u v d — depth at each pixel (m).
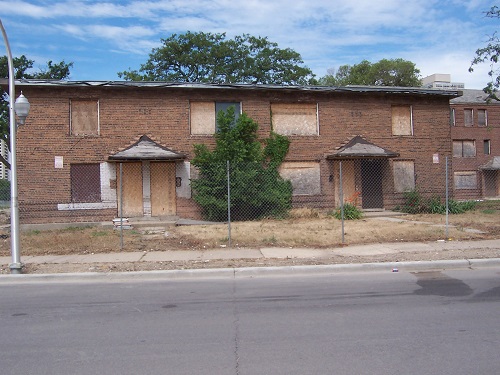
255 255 10.45
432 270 9.13
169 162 18.38
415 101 21.03
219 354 4.72
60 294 7.64
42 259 10.37
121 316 6.26
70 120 17.83
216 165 17.56
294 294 7.35
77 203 17.73
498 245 11.16
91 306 6.83
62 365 4.50
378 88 20.73
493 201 28.59
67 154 17.69
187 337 5.30
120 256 10.59
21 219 17.30
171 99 18.45
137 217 18.05
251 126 18.42
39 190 17.50
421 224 15.66
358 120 20.25
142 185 18.22
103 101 17.94
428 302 6.72
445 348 4.79
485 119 37.25
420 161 21.03
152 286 8.14
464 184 36.28
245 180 17.58
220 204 17.33
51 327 5.79
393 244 11.59
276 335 5.31
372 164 20.56
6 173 32.38
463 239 12.11
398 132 20.95
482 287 7.63
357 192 19.72
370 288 7.69
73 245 12.12
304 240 12.23
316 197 19.69
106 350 4.91
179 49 38.16
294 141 19.55
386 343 4.96
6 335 5.48
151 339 5.25
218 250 11.15
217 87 18.55
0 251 11.46
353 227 14.98
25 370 4.38
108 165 17.98
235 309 6.52
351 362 4.43
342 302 6.80
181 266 9.36
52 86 17.41
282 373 4.20
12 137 9.34
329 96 19.94
